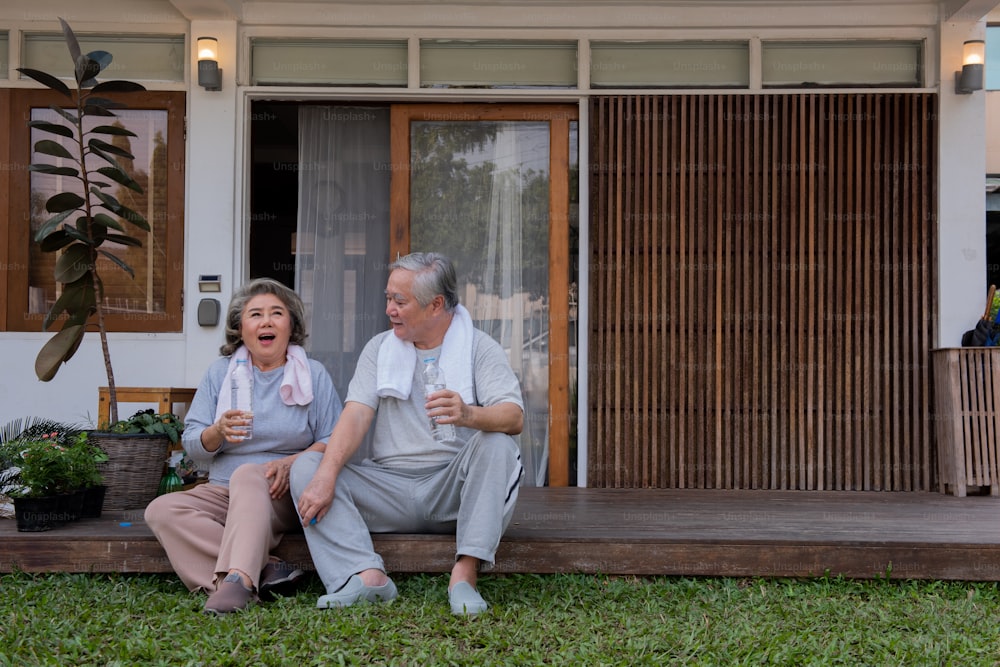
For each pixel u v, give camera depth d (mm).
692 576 3383
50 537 3340
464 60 5359
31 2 5297
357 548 3045
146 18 5320
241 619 2766
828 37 5289
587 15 5305
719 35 5297
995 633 2781
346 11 5312
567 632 2762
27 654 2498
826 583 3301
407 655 2502
